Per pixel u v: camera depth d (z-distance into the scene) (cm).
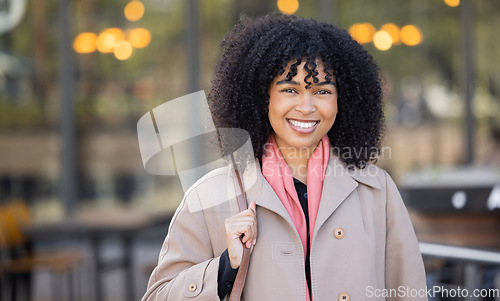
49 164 794
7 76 785
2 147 788
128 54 797
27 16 785
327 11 803
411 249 210
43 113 791
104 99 798
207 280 193
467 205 542
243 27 213
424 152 841
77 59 792
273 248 196
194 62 795
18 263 575
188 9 794
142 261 743
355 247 200
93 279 621
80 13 789
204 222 204
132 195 797
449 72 841
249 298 196
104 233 591
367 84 212
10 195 790
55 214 793
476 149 849
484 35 845
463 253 301
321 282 196
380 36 828
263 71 200
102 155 799
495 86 852
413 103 838
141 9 796
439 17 836
